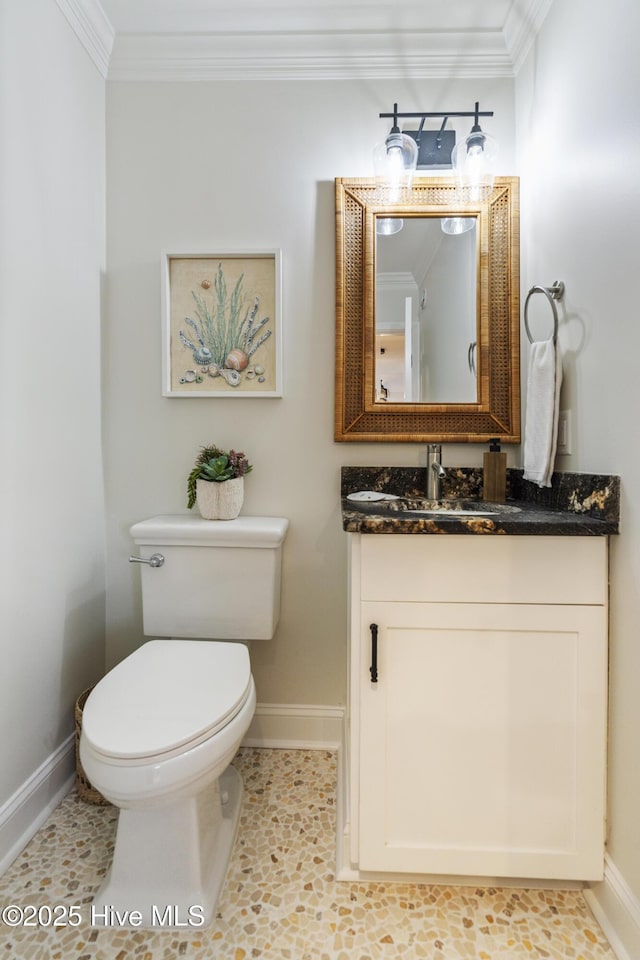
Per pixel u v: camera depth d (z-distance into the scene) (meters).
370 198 1.47
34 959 0.88
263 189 1.50
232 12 1.40
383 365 1.49
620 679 0.94
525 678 0.97
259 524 1.36
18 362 1.12
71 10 1.30
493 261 1.48
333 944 0.91
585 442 1.10
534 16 1.33
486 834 0.99
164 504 1.53
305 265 1.50
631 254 0.92
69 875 1.05
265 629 1.34
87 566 1.42
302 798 1.29
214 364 1.50
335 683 1.52
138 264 1.51
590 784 0.97
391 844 0.99
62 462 1.29
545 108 1.30
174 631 1.35
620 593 0.94
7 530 1.08
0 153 1.05
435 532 0.95
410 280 1.48
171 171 1.51
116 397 1.52
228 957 0.89
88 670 1.43
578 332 1.13
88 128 1.41
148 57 1.49
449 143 1.49
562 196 1.21
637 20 0.90
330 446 1.50
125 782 0.81
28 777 1.16
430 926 0.95
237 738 0.94
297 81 1.50
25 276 1.14
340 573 1.51
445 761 0.99
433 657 0.98
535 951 0.91
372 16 1.41
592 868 0.97
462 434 1.47
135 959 0.88
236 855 1.11
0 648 1.07
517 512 1.13
